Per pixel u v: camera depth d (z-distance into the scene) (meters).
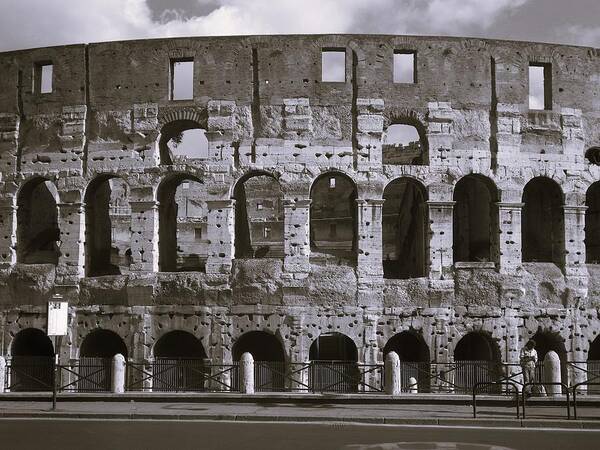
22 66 54.50
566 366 51.12
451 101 52.28
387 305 50.62
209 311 50.75
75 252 52.50
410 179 51.72
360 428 29.89
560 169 52.59
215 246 51.22
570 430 29.64
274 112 51.78
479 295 50.94
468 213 59.16
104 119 52.97
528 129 52.62
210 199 51.41
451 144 51.94
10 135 54.06
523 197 58.44
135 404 37.12
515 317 50.97
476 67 52.69
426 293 50.69
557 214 53.16
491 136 52.28
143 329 51.00
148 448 25.00
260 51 52.25
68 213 52.75
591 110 53.72
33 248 57.38
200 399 38.19
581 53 54.00
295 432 28.64
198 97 52.25
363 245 51.00
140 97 52.69
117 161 52.47
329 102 51.91
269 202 85.88
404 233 62.22
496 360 50.75
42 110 53.88
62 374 51.34
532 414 33.09
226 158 51.56
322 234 81.50
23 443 26.09
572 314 51.62
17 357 51.75
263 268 50.78
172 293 51.09
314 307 50.41
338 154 51.50
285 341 50.16
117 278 51.94
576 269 52.00
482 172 51.81
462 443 26.27
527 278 51.44
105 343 56.31
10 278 53.12
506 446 25.70
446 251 51.19
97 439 26.89
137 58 52.97
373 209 51.22
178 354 56.09
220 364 45.72
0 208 53.66
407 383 49.50
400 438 27.30
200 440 26.58
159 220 53.06
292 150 51.50
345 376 41.72
